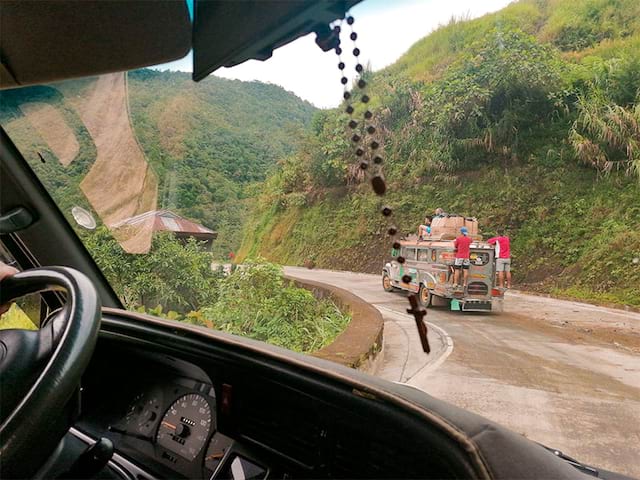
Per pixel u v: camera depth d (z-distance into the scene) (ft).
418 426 3.13
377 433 3.55
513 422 5.48
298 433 4.25
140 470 5.09
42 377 2.71
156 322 5.34
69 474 3.81
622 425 5.15
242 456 4.58
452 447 2.93
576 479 3.20
